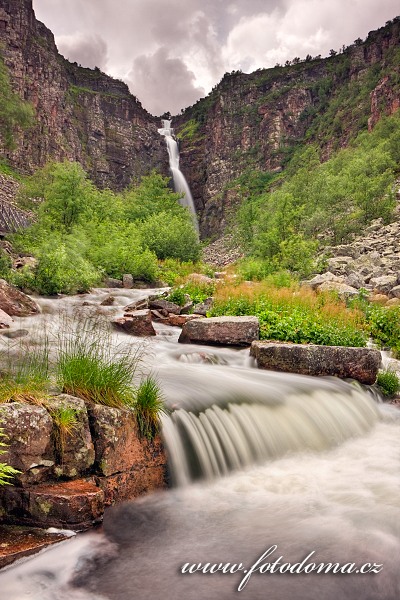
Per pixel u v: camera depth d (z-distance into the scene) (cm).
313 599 386
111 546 461
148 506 548
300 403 804
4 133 3728
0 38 10981
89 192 3628
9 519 473
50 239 2423
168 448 598
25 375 579
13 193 6569
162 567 427
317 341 1209
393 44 14962
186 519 518
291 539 475
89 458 521
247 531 492
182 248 3806
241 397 759
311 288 1978
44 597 387
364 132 11250
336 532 489
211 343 1209
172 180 15725
